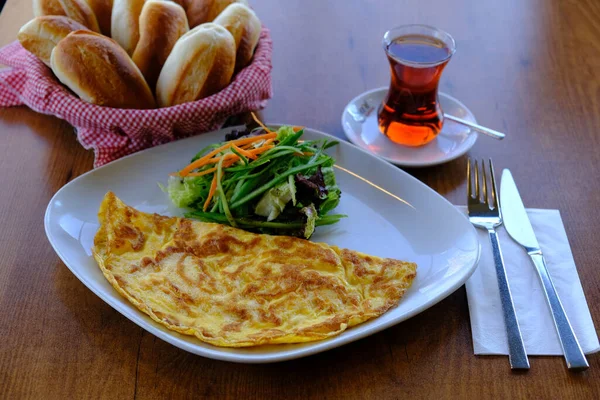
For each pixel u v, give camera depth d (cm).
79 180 66
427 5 89
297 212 65
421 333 58
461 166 71
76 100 68
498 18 88
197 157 68
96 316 59
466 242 62
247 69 72
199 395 55
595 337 57
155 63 70
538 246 63
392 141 73
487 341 57
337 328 56
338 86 78
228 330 56
